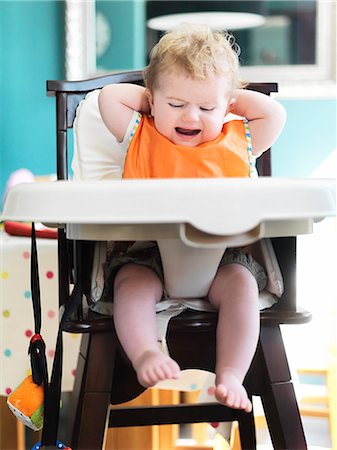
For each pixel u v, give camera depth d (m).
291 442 1.03
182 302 1.05
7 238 1.57
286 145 2.03
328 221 1.74
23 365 1.49
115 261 1.08
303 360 1.68
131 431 1.58
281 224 0.94
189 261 1.00
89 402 1.02
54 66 2.08
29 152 2.09
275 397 1.04
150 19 2.05
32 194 0.84
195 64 1.03
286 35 2.01
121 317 0.99
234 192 0.82
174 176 1.05
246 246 1.15
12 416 1.60
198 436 1.63
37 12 2.06
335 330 1.66
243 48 2.03
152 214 0.80
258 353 1.07
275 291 1.09
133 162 1.09
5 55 2.06
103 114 1.13
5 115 2.07
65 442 1.48
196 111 1.05
